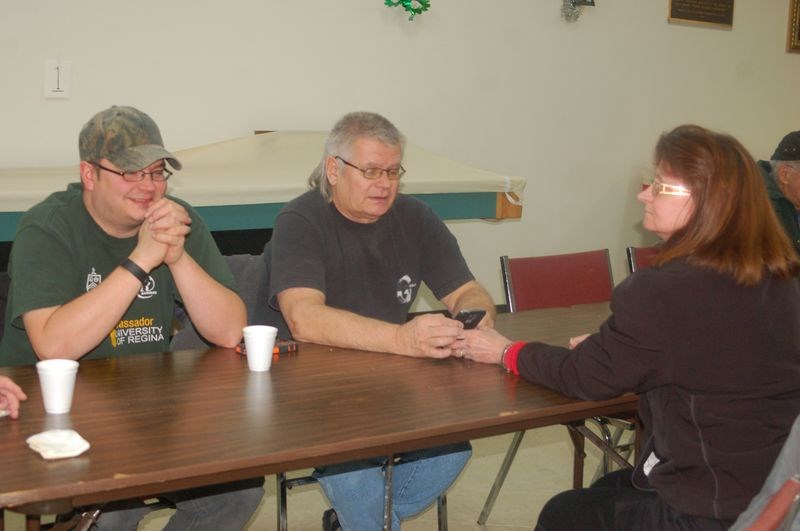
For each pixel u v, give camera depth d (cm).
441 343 187
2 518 127
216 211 323
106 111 183
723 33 583
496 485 265
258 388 163
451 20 479
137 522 180
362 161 206
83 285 188
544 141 523
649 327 146
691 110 579
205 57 418
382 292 222
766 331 144
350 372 177
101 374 171
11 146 384
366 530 192
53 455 122
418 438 141
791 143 349
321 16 442
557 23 514
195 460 123
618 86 545
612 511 157
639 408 164
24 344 188
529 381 173
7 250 318
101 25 392
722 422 144
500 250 521
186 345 217
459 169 387
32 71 382
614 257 564
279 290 206
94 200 184
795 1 609
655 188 154
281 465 129
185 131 419
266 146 390
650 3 547
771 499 111
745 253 144
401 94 471
